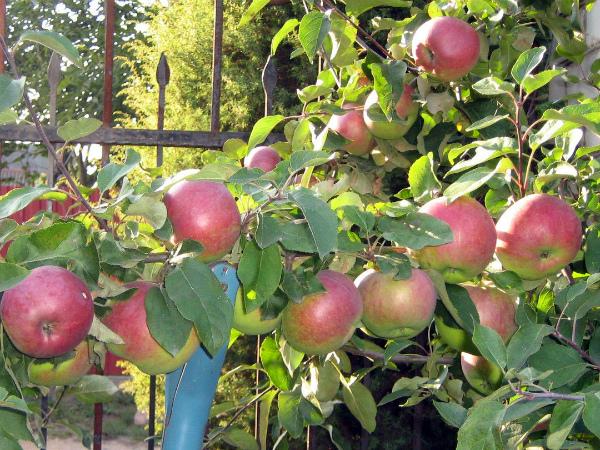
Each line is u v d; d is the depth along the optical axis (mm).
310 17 1930
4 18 2357
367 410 2104
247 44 5230
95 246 1337
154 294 1366
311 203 1311
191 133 2414
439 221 1559
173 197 1408
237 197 1708
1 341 1332
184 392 1563
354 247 1558
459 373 2133
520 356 1370
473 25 2275
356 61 2309
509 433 1562
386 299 1623
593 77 2566
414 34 2154
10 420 1389
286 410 2078
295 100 5184
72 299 1263
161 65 2459
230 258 1553
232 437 2217
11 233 1425
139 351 1428
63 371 1580
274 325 1593
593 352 1682
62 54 1409
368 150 2312
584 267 1967
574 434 1676
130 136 2379
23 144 9508
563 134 1862
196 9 5809
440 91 2227
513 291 1739
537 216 1631
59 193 1535
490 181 1761
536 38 2957
